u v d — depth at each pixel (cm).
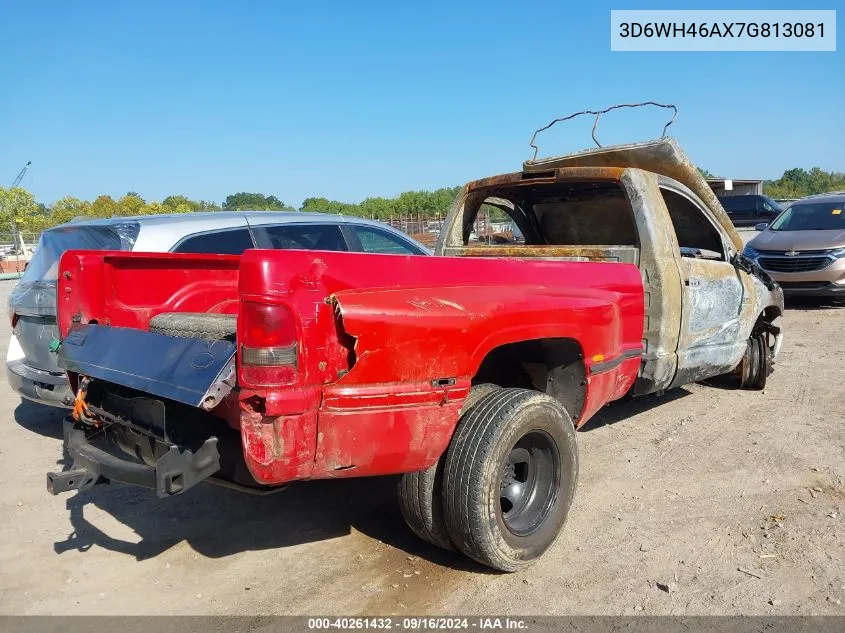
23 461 532
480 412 334
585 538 390
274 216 636
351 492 465
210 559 376
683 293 497
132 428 326
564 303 370
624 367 440
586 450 527
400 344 298
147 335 330
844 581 339
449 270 335
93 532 412
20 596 342
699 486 457
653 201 488
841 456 503
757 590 334
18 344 568
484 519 324
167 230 561
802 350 872
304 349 277
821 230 1239
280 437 276
